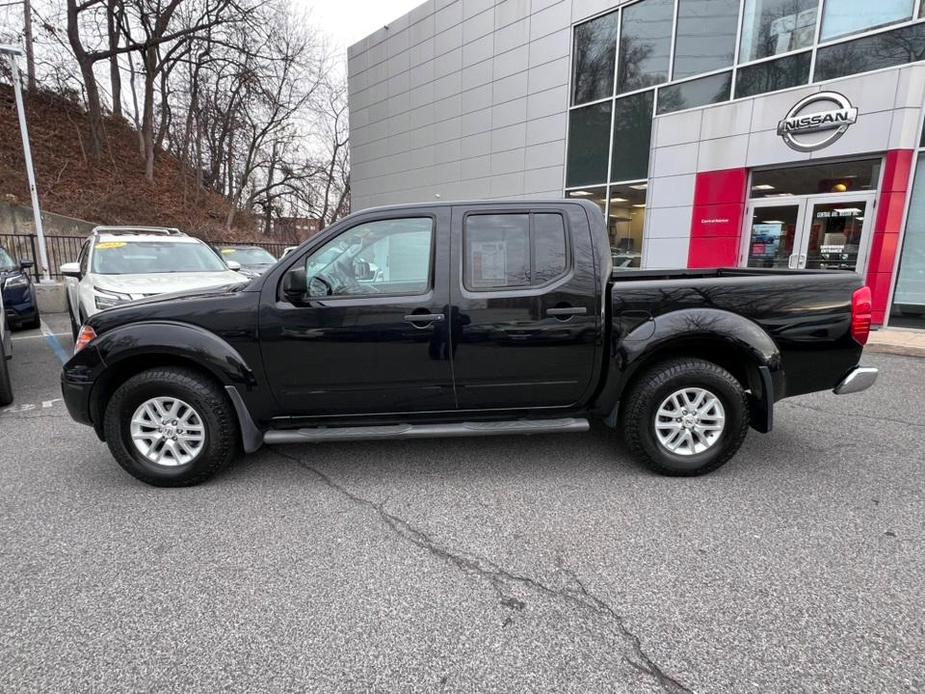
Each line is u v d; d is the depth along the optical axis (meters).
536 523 2.95
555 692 1.84
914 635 2.07
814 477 3.48
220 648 2.05
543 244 3.37
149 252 7.23
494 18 14.54
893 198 8.14
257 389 3.30
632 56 11.54
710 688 1.84
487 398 3.46
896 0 8.04
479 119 15.45
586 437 4.25
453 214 3.35
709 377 3.34
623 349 3.33
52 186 19.89
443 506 3.15
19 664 1.97
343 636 2.11
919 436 4.20
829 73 8.79
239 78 23.47
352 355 3.29
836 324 3.39
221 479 3.52
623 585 2.40
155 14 21.41
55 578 2.47
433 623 2.18
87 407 3.33
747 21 9.71
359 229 3.33
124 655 2.01
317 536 2.83
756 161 9.46
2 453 3.97
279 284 3.25
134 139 26.27
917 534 2.79
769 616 2.19
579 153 12.95
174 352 3.20
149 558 2.63
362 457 3.88
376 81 19.14
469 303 3.29
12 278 9.21
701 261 10.41
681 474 3.48
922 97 7.80
